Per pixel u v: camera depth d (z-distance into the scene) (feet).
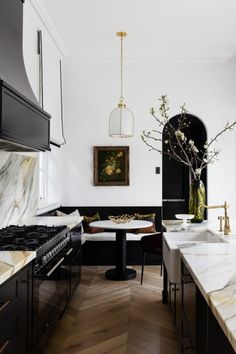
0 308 5.82
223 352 4.31
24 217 13.84
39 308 8.23
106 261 18.79
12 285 6.45
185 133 24.22
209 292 4.84
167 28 15.78
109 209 19.53
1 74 8.02
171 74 19.85
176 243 9.33
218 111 19.83
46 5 13.80
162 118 19.80
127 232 18.99
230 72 19.83
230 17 14.70
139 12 14.30
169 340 9.97
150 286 15.07
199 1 13.41
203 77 19.86
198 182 13.12
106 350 9.41
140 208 19.52
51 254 9.05
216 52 18.83
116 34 16.51
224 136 19.80
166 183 25.00
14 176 12.59
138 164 19.83
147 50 18.52
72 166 19.88
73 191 19.89
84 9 14.08
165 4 13.65
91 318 11.56
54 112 17.88
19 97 8.54
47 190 19.81
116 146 19.69
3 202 11.57
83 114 19.88
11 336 6.39
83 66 19.90
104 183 19.70
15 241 8.68
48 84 16.53
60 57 19.06
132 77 19.88
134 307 12.55
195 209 13.04
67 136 19.90
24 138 9.05
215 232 10.64
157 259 18.89
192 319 6.40
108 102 19.88
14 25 9.72
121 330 10.65
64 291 11.23
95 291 14.37
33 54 14.12
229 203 19.75
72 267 12.72
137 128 19.83
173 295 9.87
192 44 17.70
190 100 19.84
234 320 3.85
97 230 18.92
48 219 13.83
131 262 18.85
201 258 7.00
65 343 9.82
